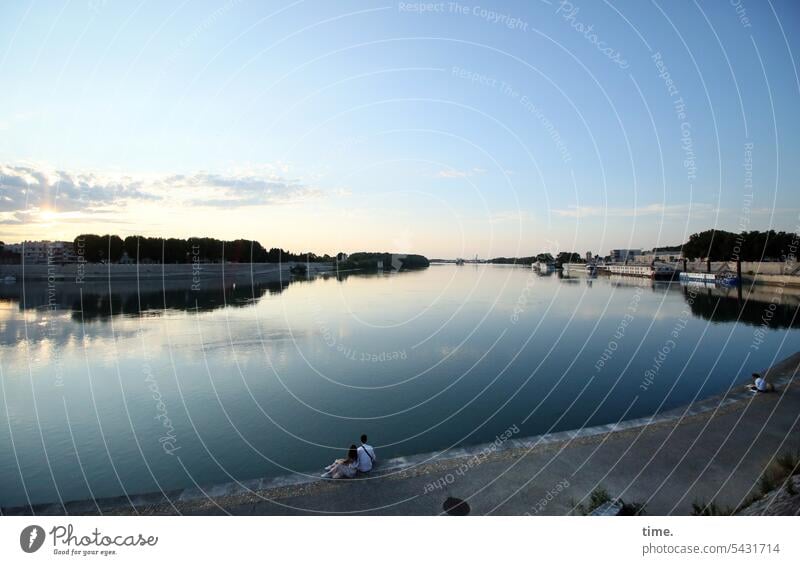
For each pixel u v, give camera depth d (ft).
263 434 44.47
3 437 43.88
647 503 22.59
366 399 54.13
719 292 178.70
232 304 148.46
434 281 257.34
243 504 23.12
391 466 27.04
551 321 108.78
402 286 221.66
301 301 155.74
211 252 271.49
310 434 44.39
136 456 39.68
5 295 171.73
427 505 22.71
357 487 24.71
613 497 22.98
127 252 245.24
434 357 74.18
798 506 19.20
